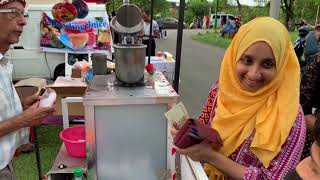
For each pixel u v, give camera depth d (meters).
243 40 1.21
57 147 3.77
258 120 1.19
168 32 27.27
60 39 5.82
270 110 1.19
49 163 3.41
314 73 1.77
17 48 5.94
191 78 8.30
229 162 1.18
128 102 1.57
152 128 1.65
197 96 6.38
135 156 1.68
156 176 1.71
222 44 18.59
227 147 1.25
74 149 1.91
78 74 3.94
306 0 25.11
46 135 4.08
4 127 1.62
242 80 1.23
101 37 5.80
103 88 1.70
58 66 6.09
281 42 1.17
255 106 1.21
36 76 6.09
